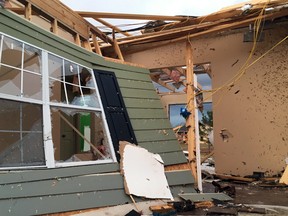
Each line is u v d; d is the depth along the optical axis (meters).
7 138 2.40
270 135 5.64
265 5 4.69
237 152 5.93
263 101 5.75
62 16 3.63
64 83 3.13
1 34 2.47
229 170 5.98
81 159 3.50
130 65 4.41
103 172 3.01
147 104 4.17
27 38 2.75
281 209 3.24
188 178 3.77
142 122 3.89
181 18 5.29
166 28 5.66
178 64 6.73
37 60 2.87
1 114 2.40
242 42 6.03
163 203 3.11
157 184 3.31
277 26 5.61
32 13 3.38
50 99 2.96
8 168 2.28
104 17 4.77
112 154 3.24
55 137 3.64
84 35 4.18
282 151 5.52
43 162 2.55
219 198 3.59
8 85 2.53
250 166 5.77
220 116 6.17
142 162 3.41
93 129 3.90
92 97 3.49
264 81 5.77
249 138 5.83
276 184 4.78
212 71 6.34
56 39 3.15
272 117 5.65
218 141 6.17
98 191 2.80
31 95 2.75
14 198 2.17
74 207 2.53
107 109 3.54
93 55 3.80
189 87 4.77
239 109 5.97
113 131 3.43
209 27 5.17
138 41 5.92
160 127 4.06
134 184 3.10
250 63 5.91
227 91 6.13
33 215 2.23
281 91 5.61
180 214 2.93
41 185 2.40
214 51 6.34
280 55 5.67
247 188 4.61
